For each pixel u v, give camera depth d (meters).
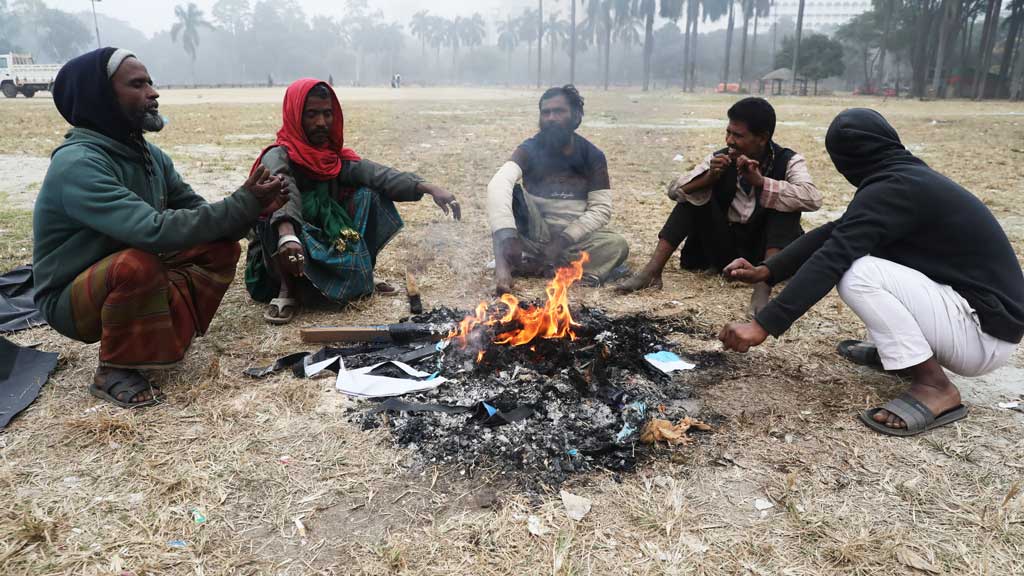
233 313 4.13
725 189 4.43
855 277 2.76
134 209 2.73
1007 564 2.01
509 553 2.06
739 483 2.41
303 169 3.99
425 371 3.27
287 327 3.92
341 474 2.46
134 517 2.20
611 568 2.01
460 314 4.05
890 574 1.99
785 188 4.09
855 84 93.44
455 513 2.25
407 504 2.30
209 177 8.98
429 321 3.91
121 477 2.41
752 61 90.81
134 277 2.79
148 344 2.93
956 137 15.61
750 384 3.20
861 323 3.98
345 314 4.13
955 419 2.79
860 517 2.22
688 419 2.77
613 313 4.18
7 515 2.20
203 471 2.45
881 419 2.76
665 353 3.50
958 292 2.72
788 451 2.61
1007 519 2.20
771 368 3.37
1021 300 2.68
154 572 1.98
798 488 2.38
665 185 8.91
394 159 10.99
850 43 87.62
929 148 13.18
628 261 5.38
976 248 2.68
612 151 12.39
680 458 2.56
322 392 3.08
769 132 4.21
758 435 2.73
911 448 2.63
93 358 3.41
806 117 23.34
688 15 64.12
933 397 2.78
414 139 14.08
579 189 4.84
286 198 3.12
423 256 5.40
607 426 2.75
